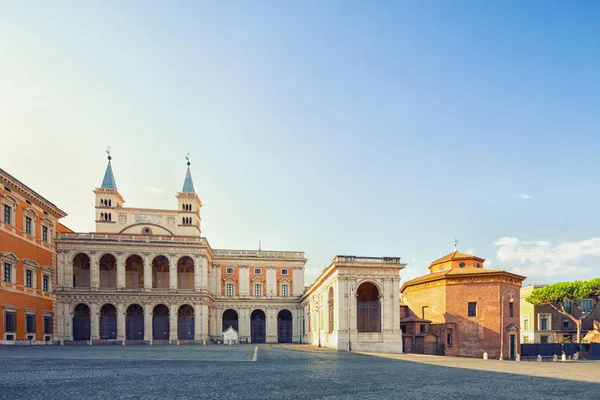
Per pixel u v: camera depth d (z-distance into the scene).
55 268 78.00
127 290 85.25
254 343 96.00
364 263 63.12
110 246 85.69
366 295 73.75
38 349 50.53
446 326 70.94
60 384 19.02
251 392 17.91
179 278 99.75
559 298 77.88
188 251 89.62
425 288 77.25
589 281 73.88
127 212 96.81
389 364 36.06
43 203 70.31
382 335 62.31
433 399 17.48
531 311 90.25
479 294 70.44
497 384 23.47
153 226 96.88
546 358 70.44
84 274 93.50
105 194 97.12
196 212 101.69
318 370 28.64
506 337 68.88
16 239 61.72
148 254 87.69
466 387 21.67
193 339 91.19
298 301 105.00
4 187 58.84
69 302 81.94
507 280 71.12
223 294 103.12
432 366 35.44
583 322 89.19
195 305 88.19
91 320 82.50
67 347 60.31
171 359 36.25
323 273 70.88
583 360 65.44
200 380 21.48
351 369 30.14
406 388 20.56
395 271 64.38
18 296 61.59
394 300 63.53
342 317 61.88
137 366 28.73
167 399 15.80
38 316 68.62
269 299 104.00
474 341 69.19
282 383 21.06
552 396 19.39
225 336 88.81
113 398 15.77
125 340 83.88
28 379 20.53
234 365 31.19
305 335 96.69
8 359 32.72
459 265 83.12
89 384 19.19
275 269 106.50
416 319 71.88
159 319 93.56
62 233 83.06
